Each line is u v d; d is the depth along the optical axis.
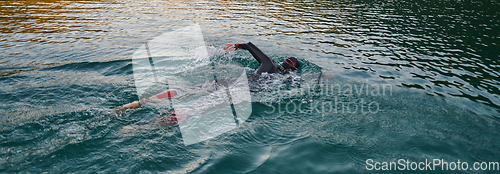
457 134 3.05
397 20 10.05
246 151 2.66
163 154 2.53
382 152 2.71
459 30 8.51
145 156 2.48
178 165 2.41
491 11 11.77
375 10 12.02
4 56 5.70
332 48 6.67
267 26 8.94
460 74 5.00
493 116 3.47
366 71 5.10
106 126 2.92
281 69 4.79
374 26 9.09
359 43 7.11
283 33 8.08
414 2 14.22
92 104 3.50
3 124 2.89
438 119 3.37
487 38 7.58
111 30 8.09
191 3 13.04
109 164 2.38
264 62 4.55
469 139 2.96
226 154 2.59
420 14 11.18
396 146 2.81
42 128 2.84
